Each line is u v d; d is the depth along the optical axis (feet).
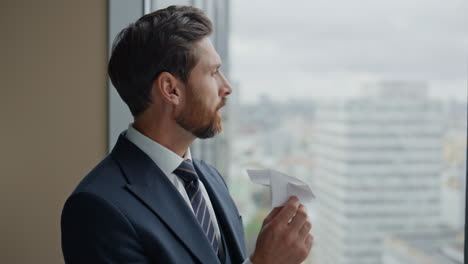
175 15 2.88
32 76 4.28
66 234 2.59
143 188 2.72
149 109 2.93
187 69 2.82
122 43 2.93
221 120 3.04
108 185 2.66
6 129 4.28
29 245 4.36
